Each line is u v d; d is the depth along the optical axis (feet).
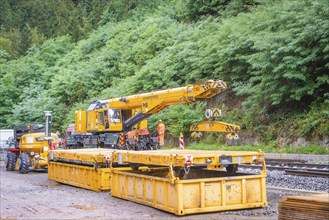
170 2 177.78
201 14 145.89
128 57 144.36
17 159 65.77
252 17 94.27
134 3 216.95
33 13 322.75
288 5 81.00
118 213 29.86
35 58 215.72
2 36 315.78
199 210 28.66
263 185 31.30
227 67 98.53
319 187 38.32
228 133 57.31
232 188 30.09
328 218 19.71
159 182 30.53
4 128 187.21
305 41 73.61
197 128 60.90
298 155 69.77
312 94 77.51
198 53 106.93
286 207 21.85
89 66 157.99
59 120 157.58
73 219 27.91
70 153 46.57
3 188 45.27
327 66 73.31
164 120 105.50
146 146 75.31
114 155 37.58
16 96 197.57
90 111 81.56
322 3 70.44
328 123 72.13
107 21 224.74
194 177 35.73
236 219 27.40
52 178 51.96
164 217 28.27
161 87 115.03
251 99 85.51
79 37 235.81
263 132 83.30
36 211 31.09
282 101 82.99
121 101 74.79
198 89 59.00
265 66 76.43
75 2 331.16
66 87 162.30
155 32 141.08
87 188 43.11
